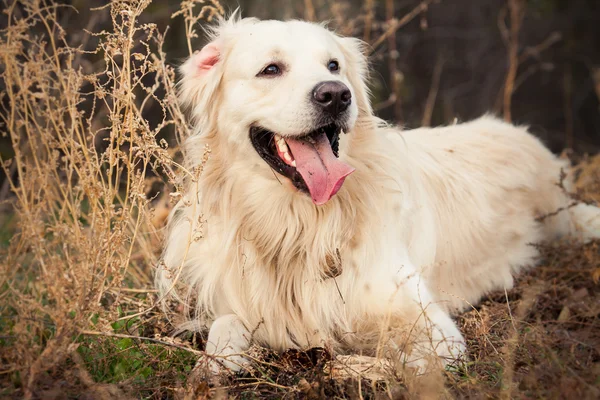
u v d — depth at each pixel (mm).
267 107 3604
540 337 3318
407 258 3859
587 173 6504
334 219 3721
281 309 3799
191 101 4070
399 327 3580
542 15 12594
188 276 4043
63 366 3168
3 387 3070
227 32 3982
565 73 12867
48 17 3646
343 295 3717
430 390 2916
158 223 5164
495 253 4832
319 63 3721
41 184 3518
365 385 3211
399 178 3936
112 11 3506
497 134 5312
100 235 3346
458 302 4562
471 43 12562
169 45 8898
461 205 4680
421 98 11508
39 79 3389
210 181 3877
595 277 4348
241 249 3812
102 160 3502
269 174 3701
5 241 5270
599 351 3299
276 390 3244
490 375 3248
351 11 9422
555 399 2766
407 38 11273
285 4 9148
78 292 3281
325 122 3488
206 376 3211
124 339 3561
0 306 3670
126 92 3613
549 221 5320
